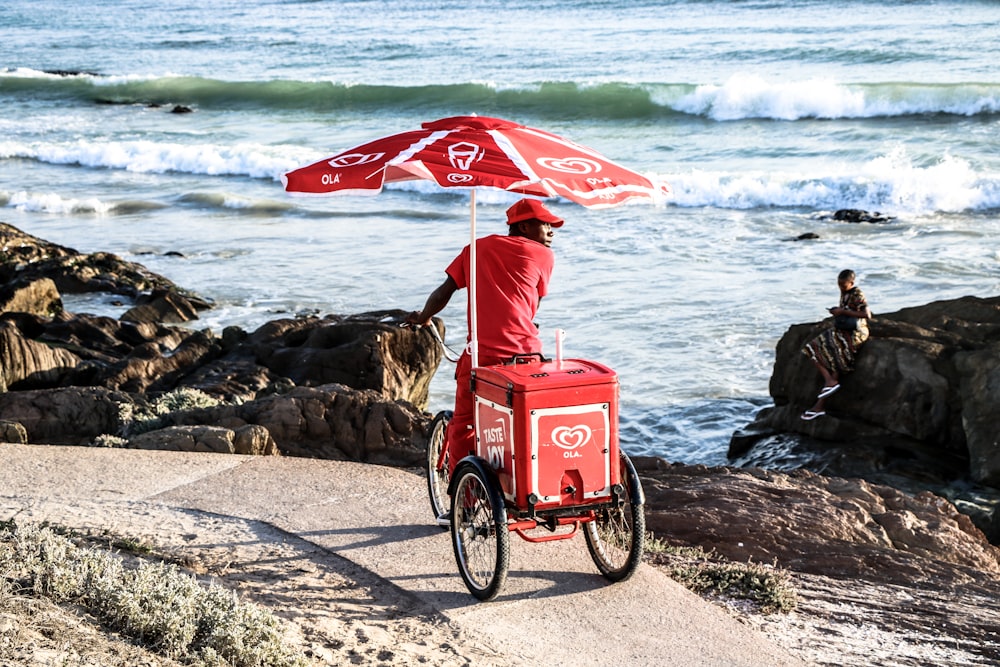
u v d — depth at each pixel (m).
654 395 15.13
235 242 24.84
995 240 22.34
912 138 33.31
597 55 55.44
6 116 45.91
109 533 6.13
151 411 10.22
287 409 9.40
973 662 5.26
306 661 4.46
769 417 13.55
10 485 7.12
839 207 26.47
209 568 5.74
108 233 26.09
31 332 15.53
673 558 6.55
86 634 4.28
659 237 23.80
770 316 17.98
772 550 7.18
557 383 5.16
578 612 5.41
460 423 5.94
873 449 12.13
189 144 38.47
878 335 12.90
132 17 101.25
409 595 5.55
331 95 46.66
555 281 20.48
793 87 38.25
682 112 40.44
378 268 22.00
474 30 71.12
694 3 78.12
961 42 50.50
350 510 6.76
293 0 110.50
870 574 6.90
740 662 4.96
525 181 5.04
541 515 5.32
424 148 5.27
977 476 11.35
